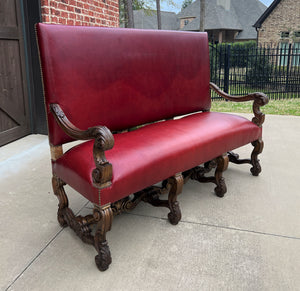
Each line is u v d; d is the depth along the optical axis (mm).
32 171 2977
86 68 1967
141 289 1492
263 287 1493
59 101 1857
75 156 1745
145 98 2400
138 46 2287
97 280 1554
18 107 3969
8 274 1597
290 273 1585
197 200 2395
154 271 1615
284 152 3498
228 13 40531
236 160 2924
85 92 1980
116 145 1812
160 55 2467
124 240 1888
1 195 2482
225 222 2072
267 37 21062
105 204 1535
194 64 2812
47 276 1583
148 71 2385
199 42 2844
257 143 2721
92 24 4871
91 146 1854
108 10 5414
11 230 1992
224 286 1503
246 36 40562
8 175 2881
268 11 20422
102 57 2051
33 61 3973
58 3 3953
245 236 1909
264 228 1991
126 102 2256
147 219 2137
